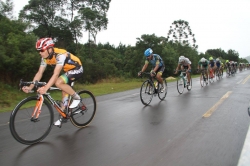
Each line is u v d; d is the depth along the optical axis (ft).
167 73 104.68
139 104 23.93
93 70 86.74
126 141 12.62
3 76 37.86
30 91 12.95
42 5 126.41
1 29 43.86
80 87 45.70
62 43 120.57
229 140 12.26
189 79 34.40
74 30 130.62
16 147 11.98
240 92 30.50
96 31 143.64
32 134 12.67
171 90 35.99
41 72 14.12
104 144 12.23
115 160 10.21
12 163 10.05
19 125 12.35
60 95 32.30
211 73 48.83
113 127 15.39
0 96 30.37
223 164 9.52
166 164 9.68
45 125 13.37
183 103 23.58
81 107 15.40
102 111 20.56
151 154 10.76
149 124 15.90
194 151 10.94
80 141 12.76
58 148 11.77
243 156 10.16
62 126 15.80
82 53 126.31
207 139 12.50
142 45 105.09
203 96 27.89
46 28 130.21
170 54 107.45
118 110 20.93
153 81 24.35
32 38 43.83
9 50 38.01
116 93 34.35
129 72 110.52
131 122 16.56
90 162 10.06
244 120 16.20
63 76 14.05
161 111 20.07
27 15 125.80
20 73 38.32
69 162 10.11
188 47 139.95
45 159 10.45
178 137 13.00
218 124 15.30
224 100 24.31
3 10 50.39
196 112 19.08
